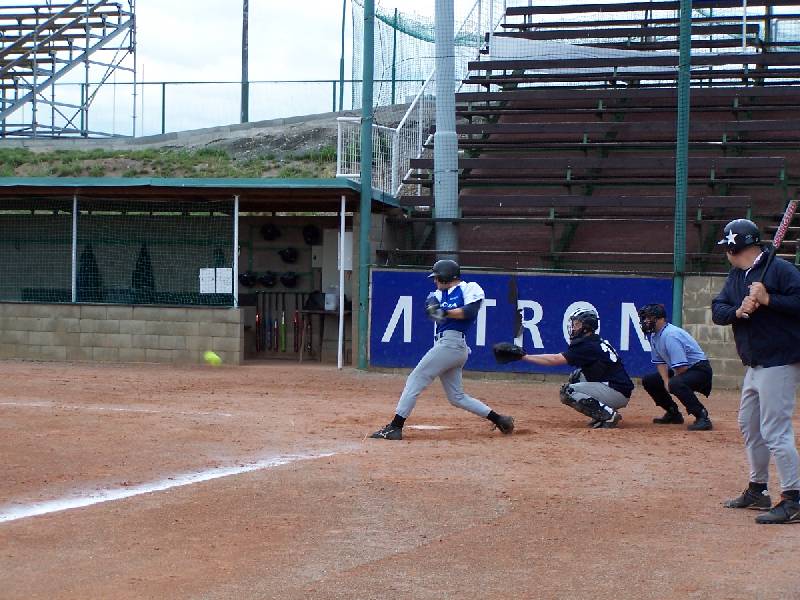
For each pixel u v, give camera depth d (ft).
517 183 71.36
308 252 68.74
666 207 68.44
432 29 94.22
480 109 79.51
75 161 96.22
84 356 63.82
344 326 67.00
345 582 18.89
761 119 77.20
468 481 27.99
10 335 64.64
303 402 45.60
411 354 58.49
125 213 68.44
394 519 23.73
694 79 83.56
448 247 67.21
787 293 23.18
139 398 45.29
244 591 18.33
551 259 67.51
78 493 25.98
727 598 18.01
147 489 26.55
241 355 62.59
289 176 91.30
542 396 50.98
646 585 18.76
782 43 86.84
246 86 109.19
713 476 29.14
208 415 39.99
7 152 99.14
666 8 88.74
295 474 28.60
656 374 40.19
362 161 60.23
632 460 31.55
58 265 69.31
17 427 35.60
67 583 18.69
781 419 23.56
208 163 96.84
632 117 78.74
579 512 24.54
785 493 23.72
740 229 23.88
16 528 22.47
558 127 74.02
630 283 55.47
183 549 21.03
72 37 107.24
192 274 67.97
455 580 19.06
